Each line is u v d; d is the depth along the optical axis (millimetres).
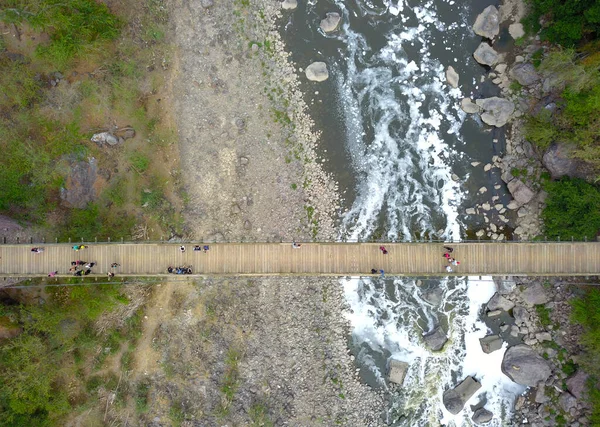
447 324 39719
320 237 39531
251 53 39375
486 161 39531
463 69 39719
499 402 39438
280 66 39594
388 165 39719
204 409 38562
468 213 39750
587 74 31781
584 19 33625
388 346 39719
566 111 34656
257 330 39125
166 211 39000
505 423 39344
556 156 36438
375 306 39531
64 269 36844
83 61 37250
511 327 39406
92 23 35500
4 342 34938
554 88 36750
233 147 39594
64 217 37688
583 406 37375
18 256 36750
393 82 39500
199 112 39406
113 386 37812
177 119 39312
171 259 37312
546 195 38344
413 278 39625
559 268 36531
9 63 36062
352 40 39562
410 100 39469
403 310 39719
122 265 37188
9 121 36656
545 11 36250
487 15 38594
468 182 39438
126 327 38125
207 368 38656
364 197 39750
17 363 34250
